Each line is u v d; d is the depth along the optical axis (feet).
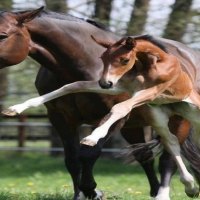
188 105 35.01
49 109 39.14
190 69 38.93
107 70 31.17
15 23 35.78
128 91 33.24
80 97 36.88
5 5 71.31
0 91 82.74
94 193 38.99
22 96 81.92
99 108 37.06
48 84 38.83
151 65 32.48
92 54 37.32
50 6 72.54
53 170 76.43
